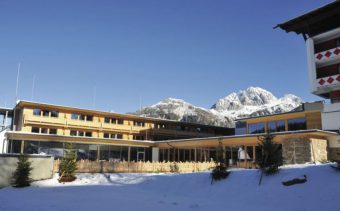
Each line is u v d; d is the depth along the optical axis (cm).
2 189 2116
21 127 5194
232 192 1742
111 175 2934
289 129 4319
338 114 3712
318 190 1417
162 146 5100
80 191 2002
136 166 3688
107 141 4794
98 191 2014
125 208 1346
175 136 6712
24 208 1269
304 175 1605
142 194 1931
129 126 6175
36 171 2545
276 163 1791
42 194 1817
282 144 3269
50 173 2719
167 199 1711
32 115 5228
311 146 3025
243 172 1959
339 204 1237
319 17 4134
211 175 2061
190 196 1869
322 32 4312
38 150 4319
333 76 3984
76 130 5644
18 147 4231
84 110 5691
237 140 3812
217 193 1802
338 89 4025
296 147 3134
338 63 4097
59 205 1368
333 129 3719
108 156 4878
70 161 2736
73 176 2708
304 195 1414
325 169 1645
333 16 4112
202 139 4272
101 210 1277
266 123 4622
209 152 5125
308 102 4081
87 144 4691
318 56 4162
